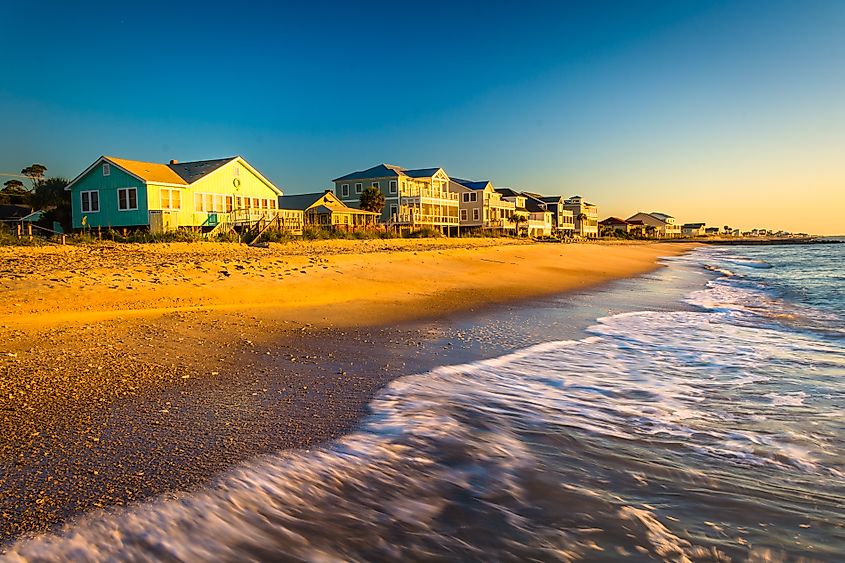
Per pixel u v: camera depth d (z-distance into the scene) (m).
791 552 3.69
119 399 6.43
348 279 19.44
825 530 3.97
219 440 5.36
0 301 11.70
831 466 5.07
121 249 25.59
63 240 27.19
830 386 7.83
